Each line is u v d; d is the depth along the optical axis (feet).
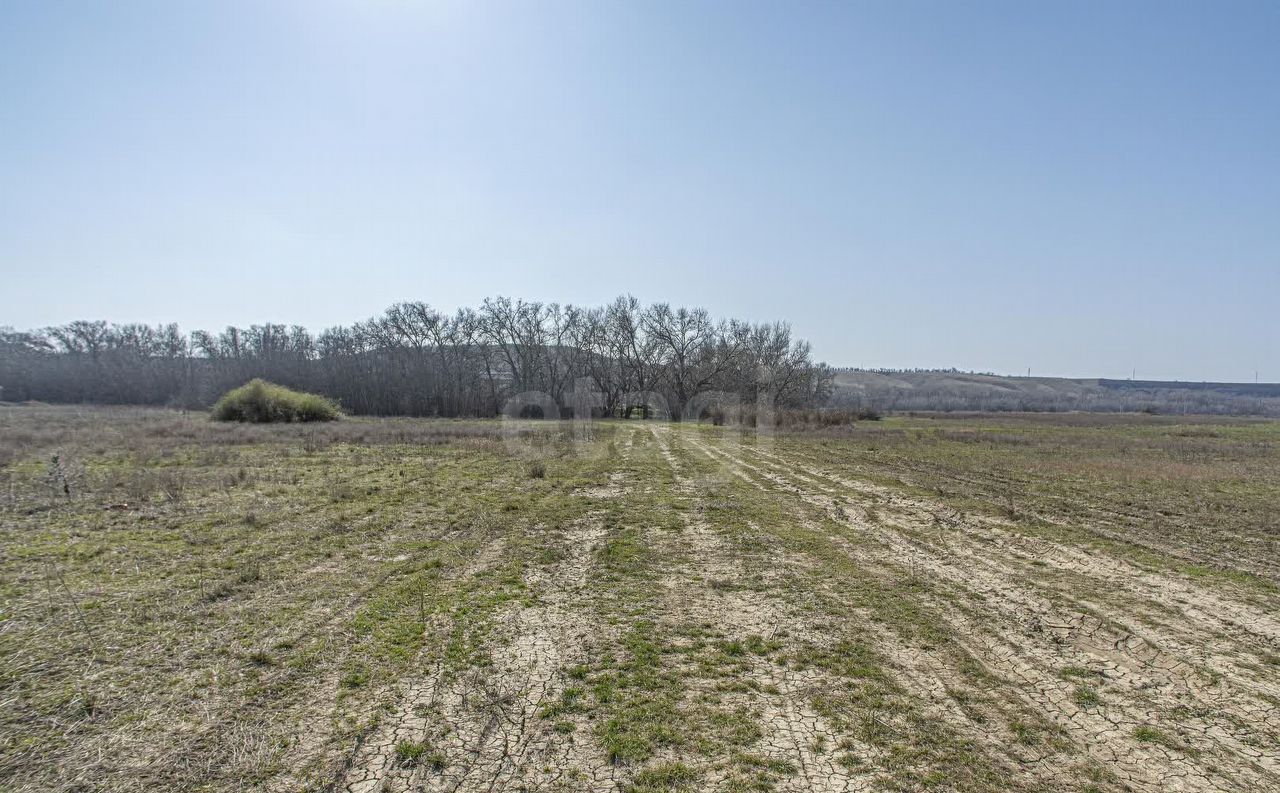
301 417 128.67
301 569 26.99
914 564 29.01
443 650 19.11
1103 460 72.43
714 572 27.61
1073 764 13.62
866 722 15.24
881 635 20.61
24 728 14.43
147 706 15.53
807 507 42.96
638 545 32.19
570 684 17.11
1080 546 32.42
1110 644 20.08
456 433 98.73
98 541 30.58
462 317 214.28
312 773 13.02
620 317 199.21
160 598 22.97
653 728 14.88
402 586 24.86
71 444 73.15
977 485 53.31
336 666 17.93
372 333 216.54
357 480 51.03
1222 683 17.44
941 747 14.20
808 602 23.73
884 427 134.72
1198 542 33.40
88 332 247.91
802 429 122.21
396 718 15.21
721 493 48.44
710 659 18.74
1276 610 23.18
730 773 13.17
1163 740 14.58
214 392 209.97
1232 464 69.26
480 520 37.11
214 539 31.42
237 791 12.42
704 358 189.37
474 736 14.48
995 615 22.45
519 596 24.13
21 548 29.09
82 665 17.61
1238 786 12.89
